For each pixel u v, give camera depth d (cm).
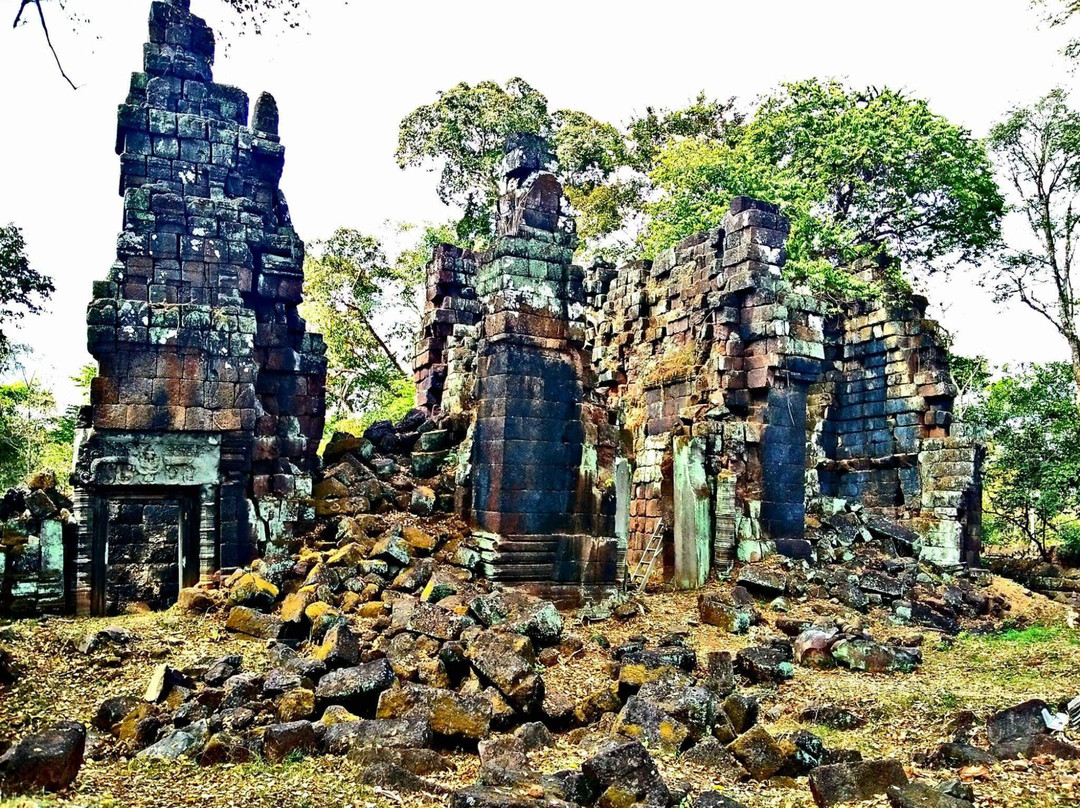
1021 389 2488
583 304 1350
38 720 726
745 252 1659
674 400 1781
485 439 1286
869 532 1930
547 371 1288
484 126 2986
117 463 1153
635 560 1692
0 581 1091
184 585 1198
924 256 2817
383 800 557
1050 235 2461
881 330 2158
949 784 576
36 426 2834
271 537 1233
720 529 1591
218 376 1213
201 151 1282
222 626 1001
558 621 1014
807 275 2208
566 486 1283
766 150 2703
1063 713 754
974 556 1923
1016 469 2461
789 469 1644
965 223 2653
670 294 1870
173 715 712
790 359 1634
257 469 1266
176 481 1186
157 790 568
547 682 893
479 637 868
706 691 766
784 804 598
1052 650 1249
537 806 522
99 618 1098
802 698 930
